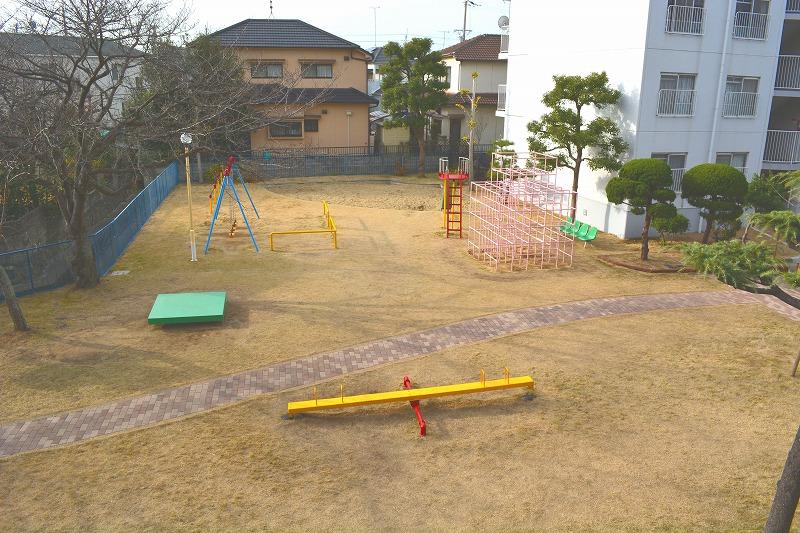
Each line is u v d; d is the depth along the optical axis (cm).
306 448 798
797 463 541
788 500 552
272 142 3550
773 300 1388
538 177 2083
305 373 1010
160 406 895
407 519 663
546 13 2316
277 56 3581
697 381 991
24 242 1748
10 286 1140
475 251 1764
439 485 722
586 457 780
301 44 3578
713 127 1952
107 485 714
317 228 2077
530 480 732
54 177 1297
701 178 1580
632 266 1631
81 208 1356
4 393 926
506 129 2727
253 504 684
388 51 3303
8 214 1834
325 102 3550
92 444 797
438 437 828
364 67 3803
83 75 2138
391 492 709
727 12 1867
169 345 1109
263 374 1004
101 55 1270
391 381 988
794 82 2089
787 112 2242
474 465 763
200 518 660
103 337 1140
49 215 1892
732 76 1945
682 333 1190
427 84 3306
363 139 3694
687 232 2025
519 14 2525
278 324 1218
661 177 1561
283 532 640
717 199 1588
